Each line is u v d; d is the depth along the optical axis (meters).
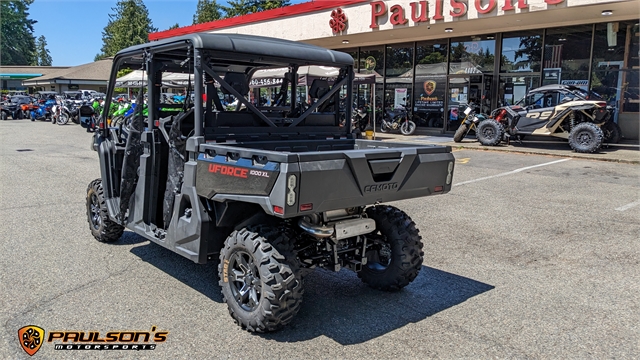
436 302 4.17
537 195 8.30
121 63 5.06
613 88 15.11
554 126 13.52
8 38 83.75
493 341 3.49
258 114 4.25
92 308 3.96
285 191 3.02
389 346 3.41
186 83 4.83
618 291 4.41
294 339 3.50
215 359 3.22
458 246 5.68
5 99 31.94
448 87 18.25
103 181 5.36
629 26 14.53
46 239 5.82
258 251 3.43
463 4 14.13
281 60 4.36
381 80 20.11
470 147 14.41
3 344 3.39
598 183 9.28
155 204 4.49
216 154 3.60
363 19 16.34
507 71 16.88
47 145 15.97
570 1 12.49
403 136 18.22
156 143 4.44
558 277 4.75
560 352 3.35
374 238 4.37
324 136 4.80
